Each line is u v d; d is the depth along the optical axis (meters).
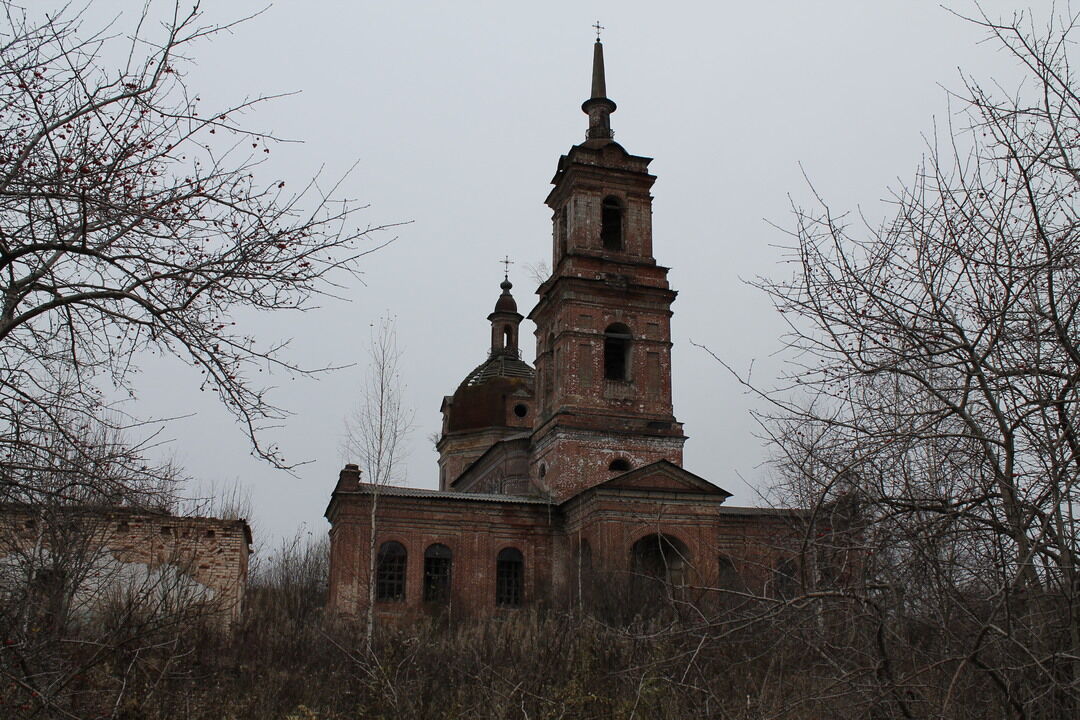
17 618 9.88
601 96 49.50
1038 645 7.60
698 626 8.61
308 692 19.34
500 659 20.11
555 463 43.88
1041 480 7.54
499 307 69.25
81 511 10.52
